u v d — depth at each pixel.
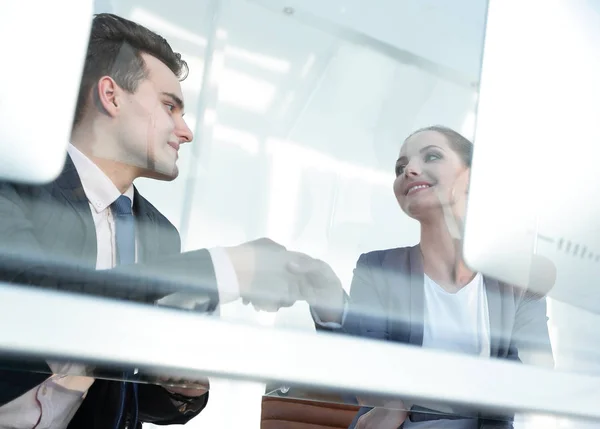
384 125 0.63
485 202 0.65
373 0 0.63
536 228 0.66
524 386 0.64
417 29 0.65
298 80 0.61
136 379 0.50
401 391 0.57
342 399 0.57
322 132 0.61
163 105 0.54
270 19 0.60
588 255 0.69
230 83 0.58
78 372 0.48
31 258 0.44
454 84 0.65
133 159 0.51
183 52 0.56
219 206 0.55
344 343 0.56
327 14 0.62
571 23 0.71
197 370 0.49
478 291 0.64
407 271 0.60
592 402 0.68
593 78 0.71
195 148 0.55
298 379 0.53
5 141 0.45
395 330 0.59
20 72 0.45
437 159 0.64
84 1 0.48
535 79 0.68
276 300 0.55
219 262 0.53
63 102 0.47
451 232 0.63
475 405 0.61
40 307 0.44
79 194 0.48
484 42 0.67
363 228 0.61
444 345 0.61
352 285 0.59
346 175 0.61
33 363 0.44
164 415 1.05
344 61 0.63
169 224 0.53
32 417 0.78
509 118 0.67
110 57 0.51
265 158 0.58
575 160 0.69
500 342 0.64
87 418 0.89
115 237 0.49
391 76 0.64
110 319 0.46
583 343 0.68
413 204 0.63
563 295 0.67
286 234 0.58
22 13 0.45
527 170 0.67
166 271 0.50
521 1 0.69
